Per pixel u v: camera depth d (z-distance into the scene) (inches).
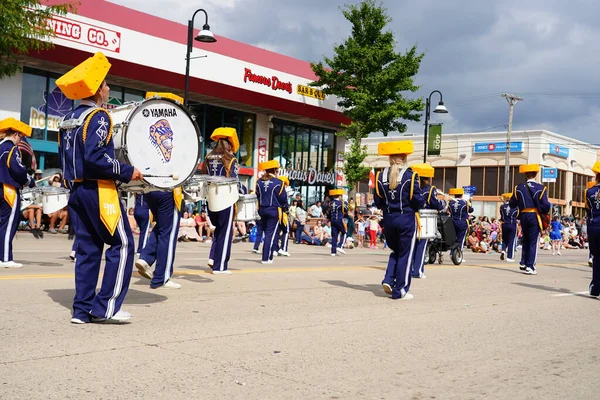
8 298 288.0
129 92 984.9
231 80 1053.2
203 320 258.2
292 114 1195.9
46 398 153.8
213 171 392.8
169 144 265.9
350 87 1202.6
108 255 240.4
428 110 1170.6
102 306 240.2
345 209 781.3
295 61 1205.7
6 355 190.5
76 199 233.6
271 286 379.6
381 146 349.1
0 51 775.1
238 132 1175.6
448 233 663.8
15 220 420.2
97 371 178.2
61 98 916.0
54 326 232.5
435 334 254.8
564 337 263.1
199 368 186.4
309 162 1327.5
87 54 858.8
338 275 474.3
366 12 1148.5
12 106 860.0
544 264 772.0
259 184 555.8
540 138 2012.8
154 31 944.3
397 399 167.0
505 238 821.2
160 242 340.8
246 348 213.9
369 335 246.4
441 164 2180.1
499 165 2071.9
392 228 346.3
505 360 216.5
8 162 406.9
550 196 2114.9
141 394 160.1
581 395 179.5
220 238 422.6
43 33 759.1
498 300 369.7
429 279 483.5
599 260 402.3
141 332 229.6
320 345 224.5
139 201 398.9
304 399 162.9
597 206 399.2
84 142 224.1
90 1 861.2
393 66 1142.3
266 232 558.3
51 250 598.9
